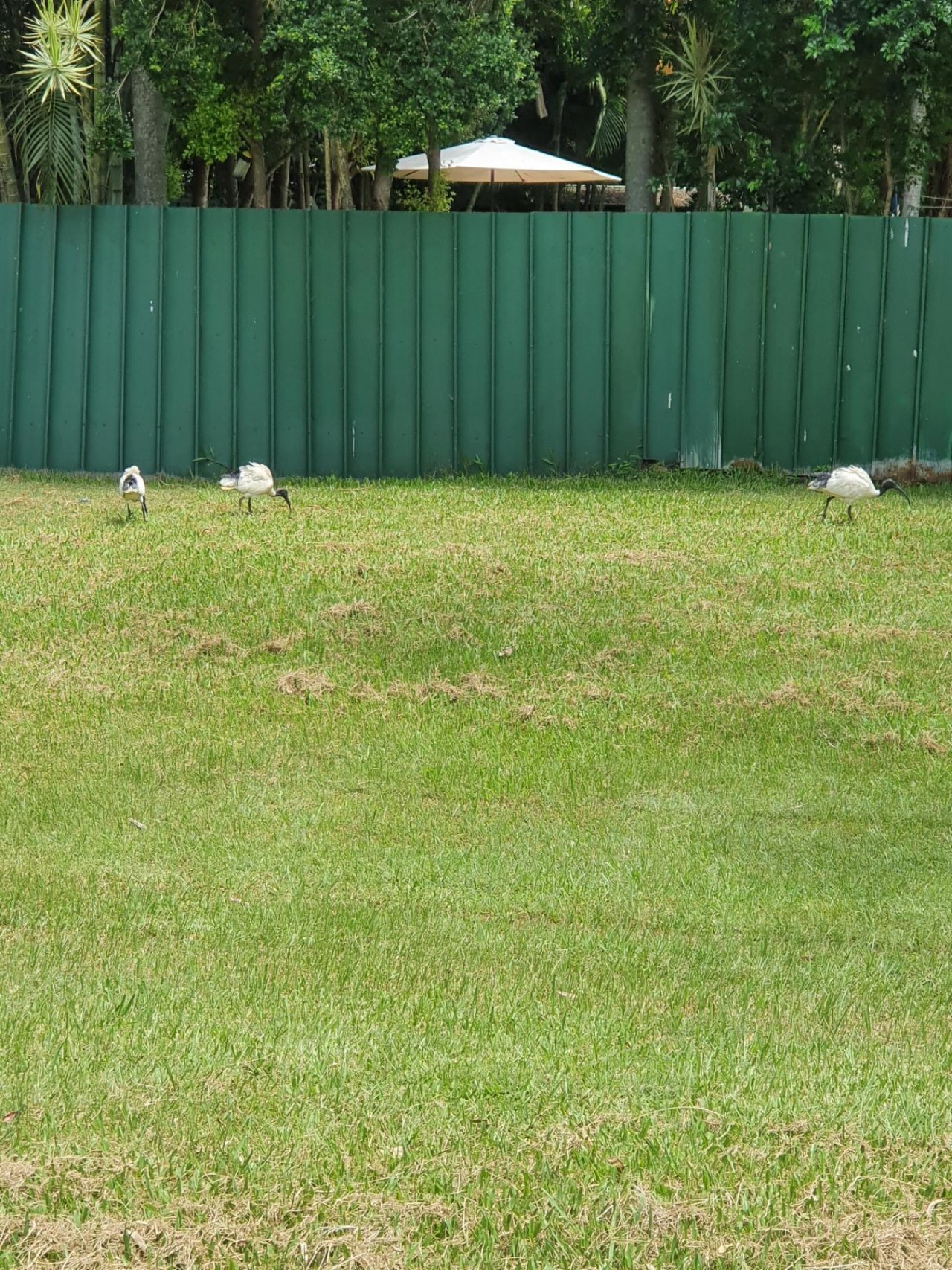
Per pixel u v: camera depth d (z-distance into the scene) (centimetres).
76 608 1387
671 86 2597
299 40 2089
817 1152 529
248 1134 533
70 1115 543
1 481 2134
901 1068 630
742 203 2647
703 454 2228
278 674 1240
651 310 2200
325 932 778
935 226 2189
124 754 1068
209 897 826
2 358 2233
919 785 1045
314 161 3472
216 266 2197
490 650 1299
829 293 2198
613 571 1533
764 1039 661
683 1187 504
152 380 2225
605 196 4381
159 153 2445
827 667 1266
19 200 2400
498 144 3183
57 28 2206
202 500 1983
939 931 815
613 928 806
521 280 2197
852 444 2233
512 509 1884
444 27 2162
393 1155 520
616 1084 594
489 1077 594
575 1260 461
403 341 2216
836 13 2284
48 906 796
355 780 1038
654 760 1082
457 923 802
